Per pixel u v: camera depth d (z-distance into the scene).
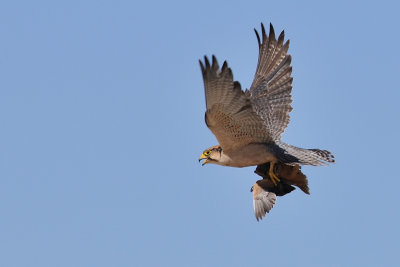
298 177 15.68
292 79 17.02
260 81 17.30
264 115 16.86
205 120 14.62
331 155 15.91
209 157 15.90
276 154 15.43
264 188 15.85
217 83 13.74
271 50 17.34
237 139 15.26
